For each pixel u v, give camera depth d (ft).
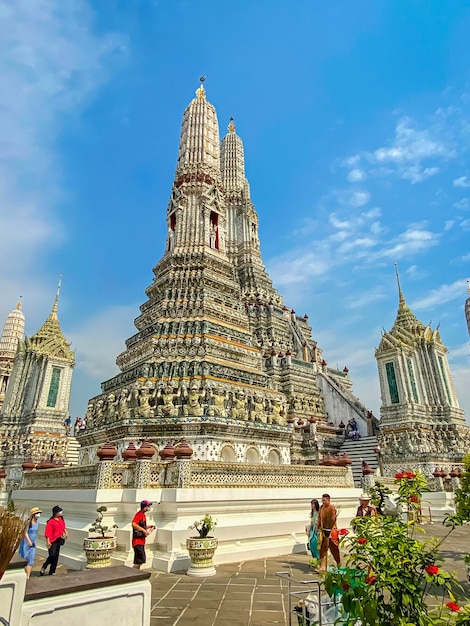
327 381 162.09
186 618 29.89
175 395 83.05
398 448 131.75
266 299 196.54
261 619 29.66
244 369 94.22
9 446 154.10
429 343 152.05
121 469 54.24
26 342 173.78
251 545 53.36
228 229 229.25
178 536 47.01
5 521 15.84
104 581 18.76
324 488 69.41
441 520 97.35
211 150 141.59
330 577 19.69
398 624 17.63
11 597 15.66
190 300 106.01
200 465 54.44
